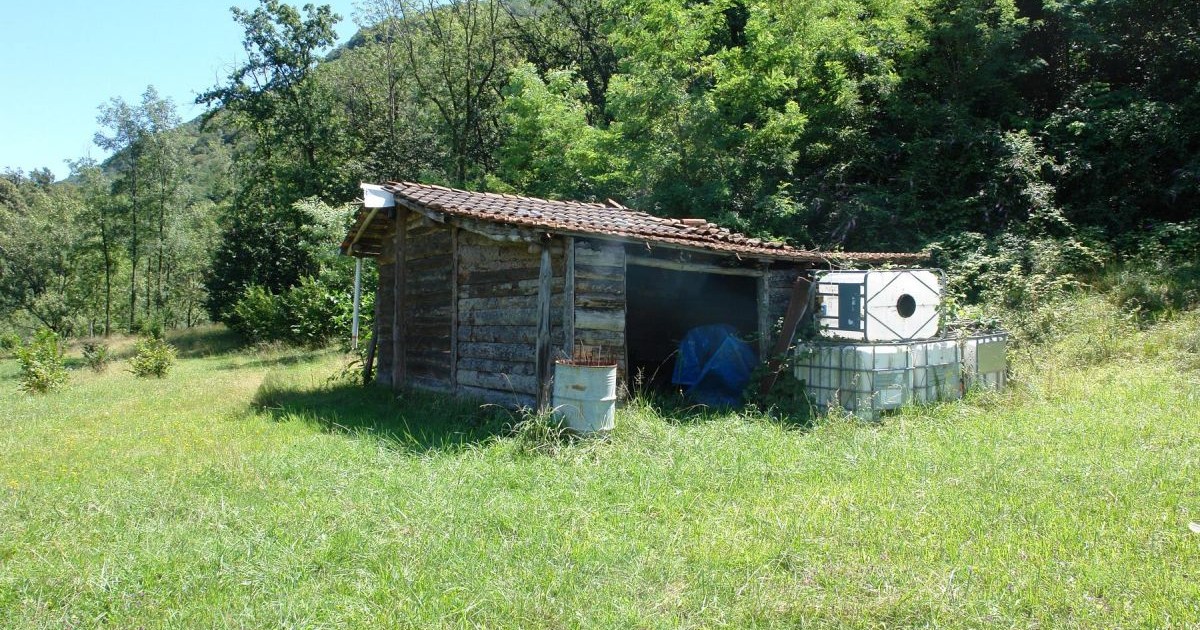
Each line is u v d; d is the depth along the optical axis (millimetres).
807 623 3760
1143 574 4137
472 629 3740
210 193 53625
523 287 9500
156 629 3793
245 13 35812
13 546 5023
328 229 24406
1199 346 11055
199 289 49875
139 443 8758
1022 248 15844
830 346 9227
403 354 12055
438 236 11391
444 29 34812
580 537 5000
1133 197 17281
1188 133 16688
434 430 8773
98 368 21156
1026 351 12062
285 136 36281
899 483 6059
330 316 24109
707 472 6535
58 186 69062
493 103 34844
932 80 20656
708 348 10938
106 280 48156
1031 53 20672
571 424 7676
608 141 20672
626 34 20609
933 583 4125
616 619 3805
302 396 12344
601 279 9164
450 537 4969
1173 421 7707
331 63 39781
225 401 12398
